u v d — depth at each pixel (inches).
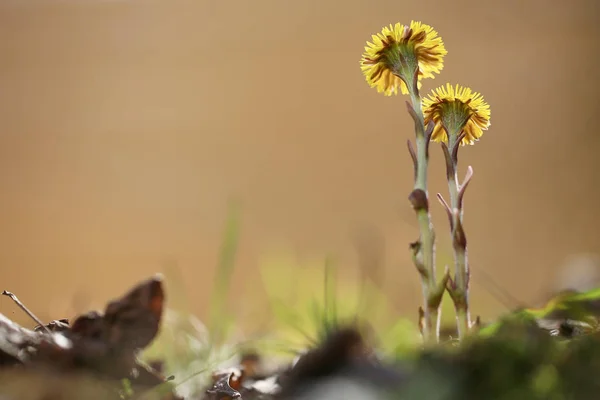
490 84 194.9
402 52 45.4
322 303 54.5
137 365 45.3
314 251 161.3
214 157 201.5
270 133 205.0
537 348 43.4
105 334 45.6
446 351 43.7
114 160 201.9
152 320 45.9
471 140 45.4
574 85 189.6
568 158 177.6
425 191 45.0
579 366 43.2
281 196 192.1
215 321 52.5
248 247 170.1
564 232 161.5
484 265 147.6
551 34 196.9
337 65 209.2
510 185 172.7
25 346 44.2
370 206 187.9
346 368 44.8
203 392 47.9
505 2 199.8
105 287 165.9
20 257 178.1
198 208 189.8
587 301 46.6
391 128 198.2
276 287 62.6
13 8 216.4
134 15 218.5
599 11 194.7
